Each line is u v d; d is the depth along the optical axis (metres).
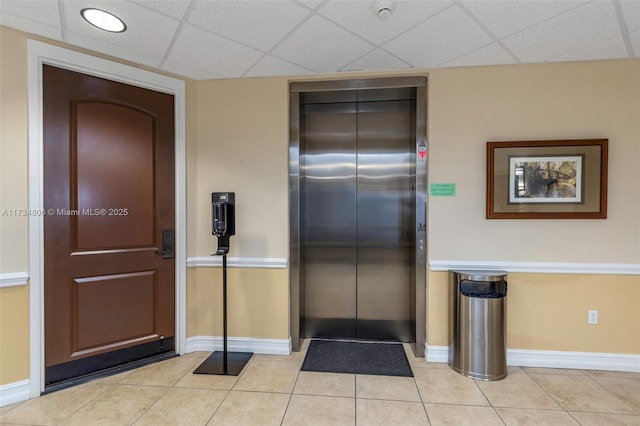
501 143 2.39
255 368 2.39
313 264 2.96
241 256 2.66
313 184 2.95
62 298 2.12
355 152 2.90
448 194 2.49
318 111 2.93
